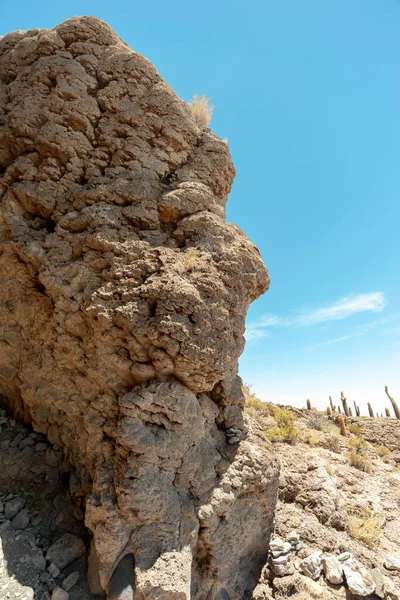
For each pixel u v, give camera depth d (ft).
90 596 10.90
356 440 36.96
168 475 12.24
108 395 12.87
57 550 11.95
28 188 15.17
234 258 14.82
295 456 25.00
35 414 15.40
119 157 15.69
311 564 14.98
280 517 18.11
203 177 17.10
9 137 15.90
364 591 14.11
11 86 16.66
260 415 34.83
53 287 13.92
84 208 14.84
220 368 13.01
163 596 9.98
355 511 21.16
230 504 13.41
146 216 14.92
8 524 12.52
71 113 15.51
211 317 13.14
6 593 10.45
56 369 14.32
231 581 13.62
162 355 12.23
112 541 10.70
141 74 16.71
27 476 14.39
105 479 11.71
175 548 11.09
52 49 16.44
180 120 16.94
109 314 12.94
